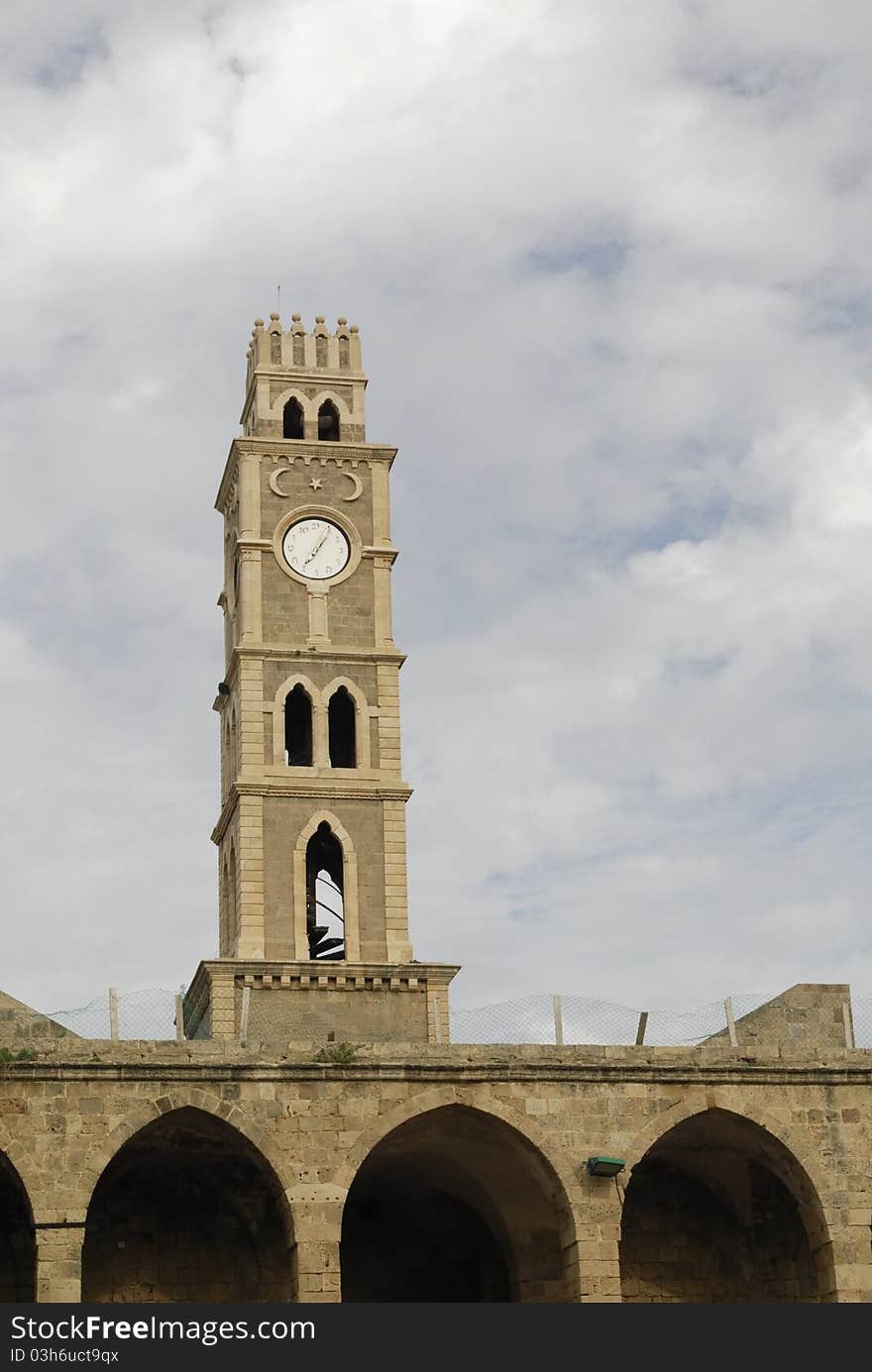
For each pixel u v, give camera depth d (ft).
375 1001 291.99
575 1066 207.41
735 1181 227.81
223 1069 201.36
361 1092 203.51
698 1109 208.44
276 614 313.53
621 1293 223.30
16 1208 214.28
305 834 302.66
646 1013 213.05
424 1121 209.46
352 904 300.81
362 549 319.47
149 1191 220.43
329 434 332.39
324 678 312.09
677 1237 228.43
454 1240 232.73
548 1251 220.23
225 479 331.98
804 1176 208.54
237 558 321.73
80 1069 198.49
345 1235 231.30
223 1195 220.64
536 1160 206.59
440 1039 278.05
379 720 311.47
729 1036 217.36
